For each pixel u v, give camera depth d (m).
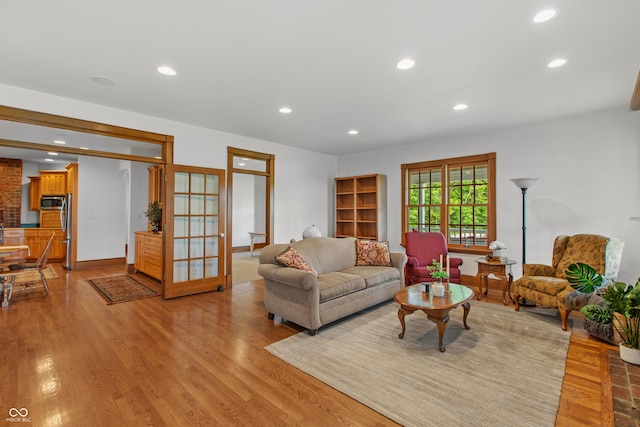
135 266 6.17
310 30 2.30
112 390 2.17
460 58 2.71
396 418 1.89
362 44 2.49
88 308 3.96
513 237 4.85
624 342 2.65
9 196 7.37
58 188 7.48
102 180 6.83
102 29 2.28
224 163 5.13
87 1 1.96
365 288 3.78
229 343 2.95
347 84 3.25
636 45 2.48
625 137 3.94
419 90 3.41
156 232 5.73
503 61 2.76
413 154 6.02
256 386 2.24
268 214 5.91
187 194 4.67
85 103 3.75
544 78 3.11
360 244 4.69
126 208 6.94
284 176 6.18
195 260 4.75
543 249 4.57
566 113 4.19
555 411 1.94
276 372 2.43
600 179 4.11
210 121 4.54
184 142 4.64
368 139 5.68
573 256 3.74
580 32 2.31
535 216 4.64
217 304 4.20
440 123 4.66
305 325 3.14
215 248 5.00
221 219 4.97
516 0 1.95
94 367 2.47
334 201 7.32
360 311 3.92
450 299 2.96
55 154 6.82
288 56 2.68
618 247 3.46
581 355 2.69
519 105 3.88
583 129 4.24
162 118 4.39
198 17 2.14
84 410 1.96
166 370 2.45
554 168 4.47
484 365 2.53
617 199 3.99
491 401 2.05
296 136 5.46
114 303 4.18
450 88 3.36
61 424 1.83
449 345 2.90
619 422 1.83
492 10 2.06
